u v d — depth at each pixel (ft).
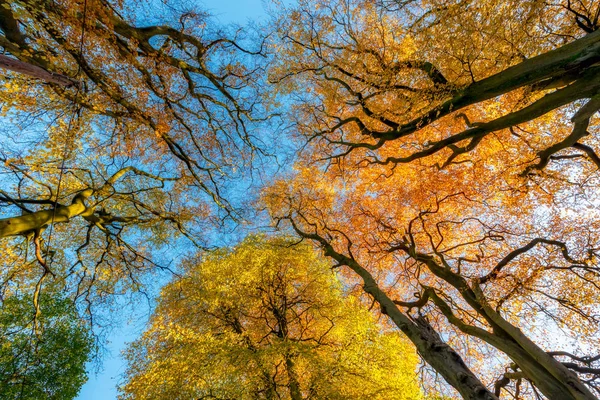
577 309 28.91
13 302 34.71
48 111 26.71
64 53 25.46
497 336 25.18
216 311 39.14
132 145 34.27
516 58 26.25
